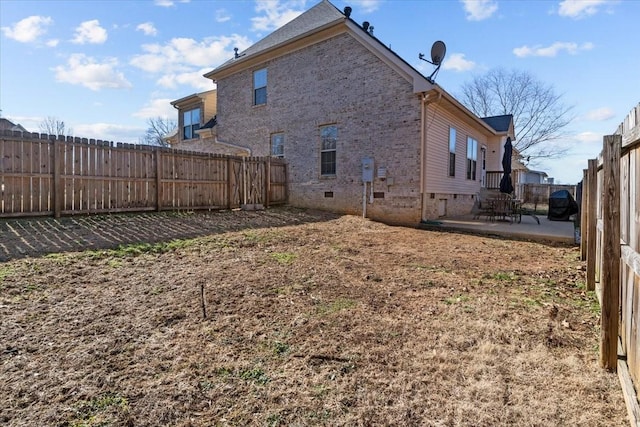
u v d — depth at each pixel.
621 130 2.18
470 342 2.59
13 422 1.66
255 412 1.80
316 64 11.48
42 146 6.49
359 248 6.07
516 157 22.59
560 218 11.17
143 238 5.78
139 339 2.53
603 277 2.17
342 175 10.96
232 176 10.19
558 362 2.32
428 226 9.17
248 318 2.95
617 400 1.91
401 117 9.66
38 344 2.39
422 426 1.71
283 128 12.52
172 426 1.68
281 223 8.44
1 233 5.26
